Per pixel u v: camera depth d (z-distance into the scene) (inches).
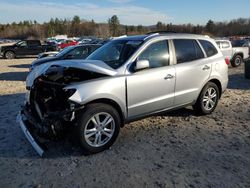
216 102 254.7
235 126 225.0
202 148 183.9
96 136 175.0
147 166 161.2
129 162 166.1
